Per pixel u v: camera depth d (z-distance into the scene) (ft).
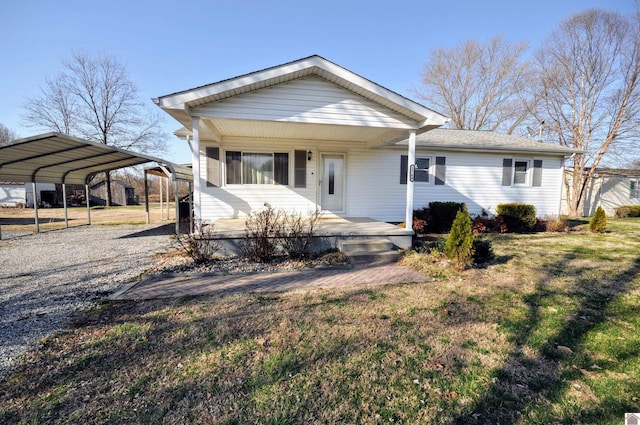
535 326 10.63
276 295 13.67
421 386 7.27
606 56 57.88
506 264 19.58
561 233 34.76
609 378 7.66
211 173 29.19
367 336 9.76
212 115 19.54
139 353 8.64
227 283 15.52
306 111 20.49
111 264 19.57
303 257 20.34
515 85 77.51
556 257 21.70
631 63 55.93
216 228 23.27
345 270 18.13
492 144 37.40
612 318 11.37
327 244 22.70
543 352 8.90
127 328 10.24
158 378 7.49
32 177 32.76
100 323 10.66
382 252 21.40
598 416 6.32
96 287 14.88
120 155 31.60
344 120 20.99
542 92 65.87
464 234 18.37
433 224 34.37
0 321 10.82
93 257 21.66
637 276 16.94
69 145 25.85
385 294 13.89
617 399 6.84
